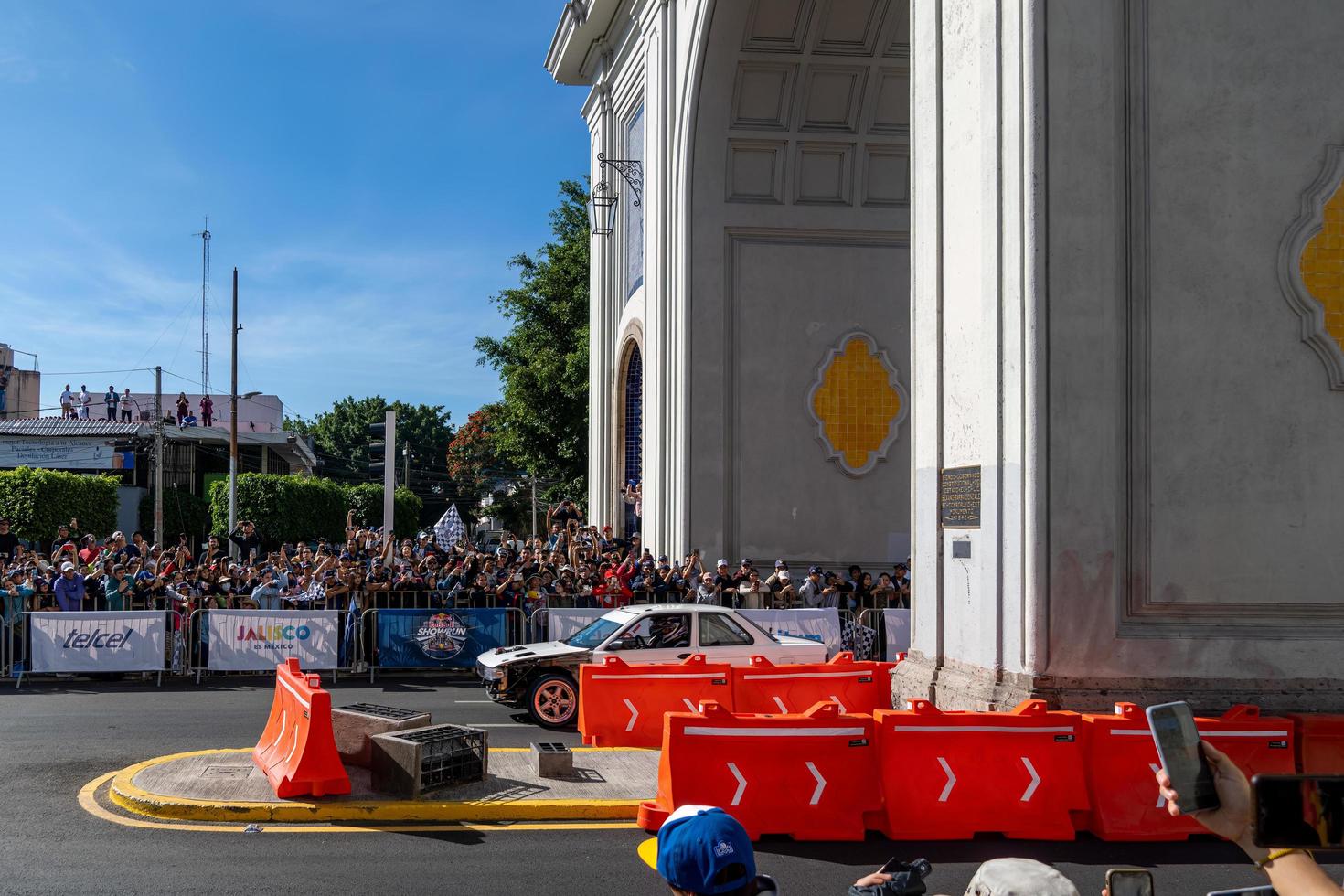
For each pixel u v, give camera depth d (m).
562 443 43.09
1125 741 8.56
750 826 8.21
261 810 8.47
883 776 8.46
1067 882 2.26
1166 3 10.56
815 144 22.06
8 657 16.12
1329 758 8.80
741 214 22.00
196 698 14.66
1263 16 10.63
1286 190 10.56
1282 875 1.91
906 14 20.39
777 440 21.98
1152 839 8.34
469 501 98.50
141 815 8.55
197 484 56.69
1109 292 10.23
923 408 12.09
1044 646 9.91
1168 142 10.48
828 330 22.22
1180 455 10.30
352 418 119.94
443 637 17.06
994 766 8.48
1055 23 10.33
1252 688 9.96
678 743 8.30
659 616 13.41
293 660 10.12
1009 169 10.45
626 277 28.89
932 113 12.07
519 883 7.04
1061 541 9.98
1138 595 10.14
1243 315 10.45
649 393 24.59
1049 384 10.11
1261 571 10.27
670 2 23.30
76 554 19.72
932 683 11.35
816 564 21.91
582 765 10.27
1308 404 10.45
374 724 9.62
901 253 22.52
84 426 48.38
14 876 7.02
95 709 13.62
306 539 52.78
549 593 18.20
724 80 21.23
